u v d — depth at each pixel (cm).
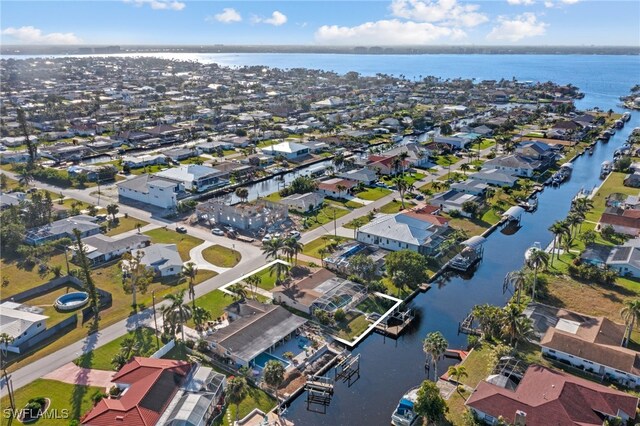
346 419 7775
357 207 17250
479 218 16250
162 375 7831
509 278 11412
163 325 9606
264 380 8100
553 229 12962
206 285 11769
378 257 12900
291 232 14950
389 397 8281
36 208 15100
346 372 8888
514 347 9250
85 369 8644
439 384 8406
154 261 12394
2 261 13012
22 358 8981
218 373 8362
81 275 11556
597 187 19575
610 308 10719
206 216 16212
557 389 7556
